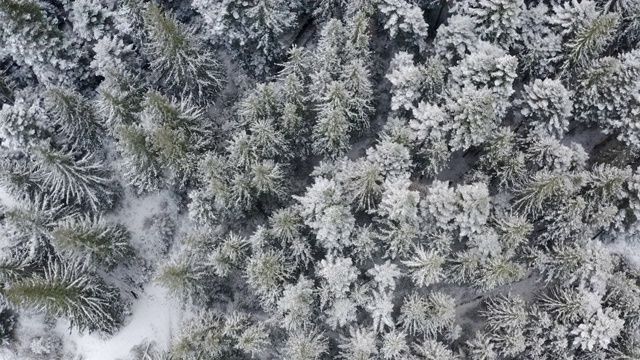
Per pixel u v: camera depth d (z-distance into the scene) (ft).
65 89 113.91
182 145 109.29
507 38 113.29
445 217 103.45
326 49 109.91
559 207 107.14
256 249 106.63
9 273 112.27
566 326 106.52
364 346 103.24
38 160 113.39
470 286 116.98
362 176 101.40
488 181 113.60
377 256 113.80
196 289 114.73
